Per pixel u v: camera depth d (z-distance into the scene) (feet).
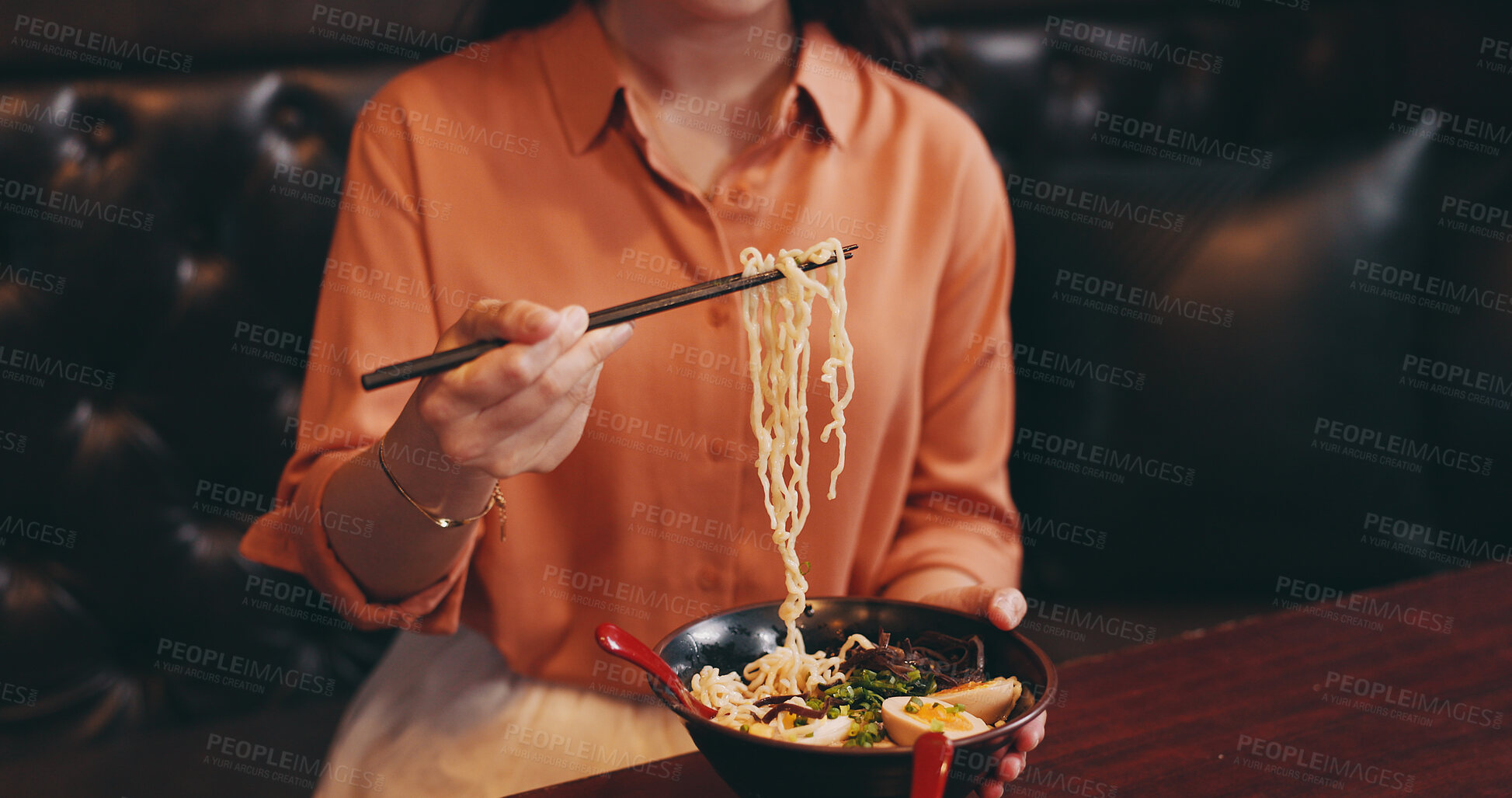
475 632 3.34
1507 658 2.99
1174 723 2.77
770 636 2.64
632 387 3.11
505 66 3.24
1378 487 4.68
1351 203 4.83
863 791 2.21
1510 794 2.56
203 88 4.01
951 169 3.37
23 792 3.64
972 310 3.49
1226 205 4.95
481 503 2.67
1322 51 5.72
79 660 4.03
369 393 3.09
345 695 4.49
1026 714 2.24
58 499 3.93
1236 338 4.67
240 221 4.10
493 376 2.26
